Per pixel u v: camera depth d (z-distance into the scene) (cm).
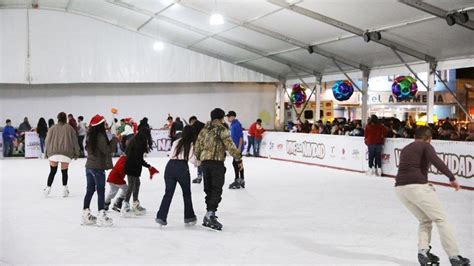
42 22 1953
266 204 860
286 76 2211
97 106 2095
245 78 2181
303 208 821
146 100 2152
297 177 1272
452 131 1254
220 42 1897
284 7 1283
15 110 2005
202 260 511
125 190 745
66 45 1983
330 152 1527
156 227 671
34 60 1944
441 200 902
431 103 1410
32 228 666
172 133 1788
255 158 1892
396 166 1256
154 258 519
